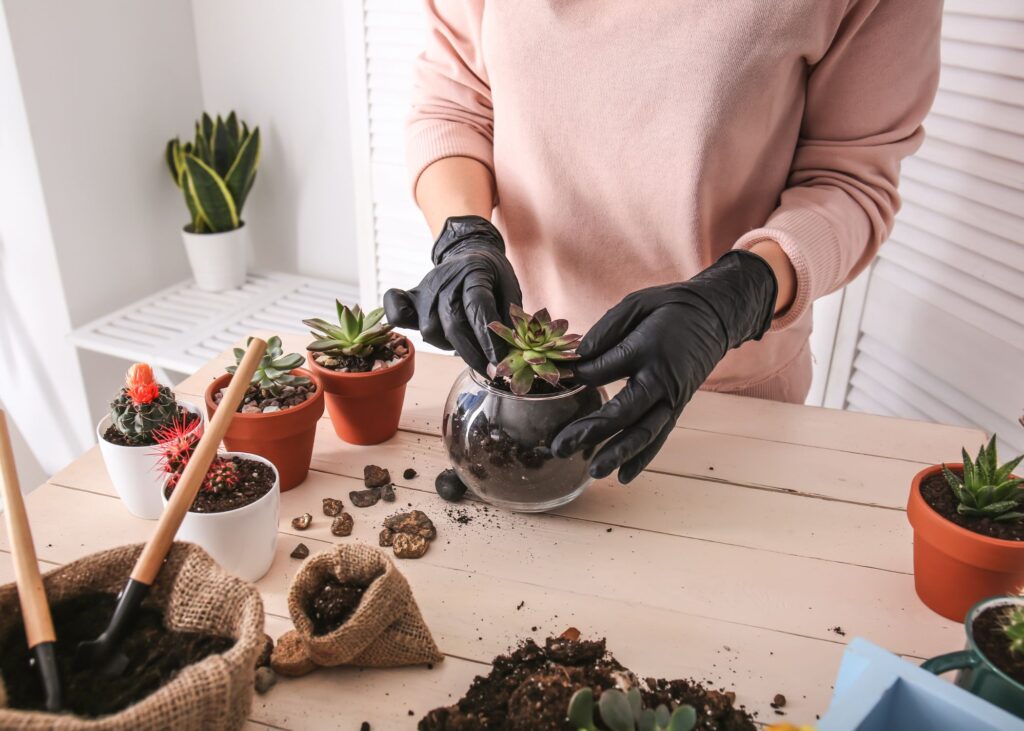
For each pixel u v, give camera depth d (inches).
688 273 42.7
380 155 73.0
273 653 28.2
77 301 79.6
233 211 83.3
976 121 49.9
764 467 38.7
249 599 23.9
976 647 24.3
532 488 33.7
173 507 25.7
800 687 27.6
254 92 84.7
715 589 31.7
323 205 86.9
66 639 24.9
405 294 36.8
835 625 30.1
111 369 85.4
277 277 90.4
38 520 35.1
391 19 67.1
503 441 32.7
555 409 32.6
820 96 40.6
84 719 20.9
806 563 33.0
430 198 43.8
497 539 34.1
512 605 30.8
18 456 91.0
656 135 39.2
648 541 34.1
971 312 52.9
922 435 41.3
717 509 36.0
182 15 82.7
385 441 40.8
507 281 36.8
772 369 47.4
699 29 37.2
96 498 36.9
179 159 81.6
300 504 36.2
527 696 25.5
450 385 45.6
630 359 31.2
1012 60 47.2
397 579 27.5
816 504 36.3
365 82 70.4
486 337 32.6
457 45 45.3
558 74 39.8
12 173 74.1
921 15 37.6
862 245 40.3
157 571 25.1
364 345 39.5
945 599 30.2
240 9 81.2
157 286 87.6
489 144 47.1
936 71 39.7
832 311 64.8
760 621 30.2
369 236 77.5
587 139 40.5
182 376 86.6
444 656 28.7
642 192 40.7
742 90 37.5
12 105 70.9
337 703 27.0
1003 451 52.2
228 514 29.9
